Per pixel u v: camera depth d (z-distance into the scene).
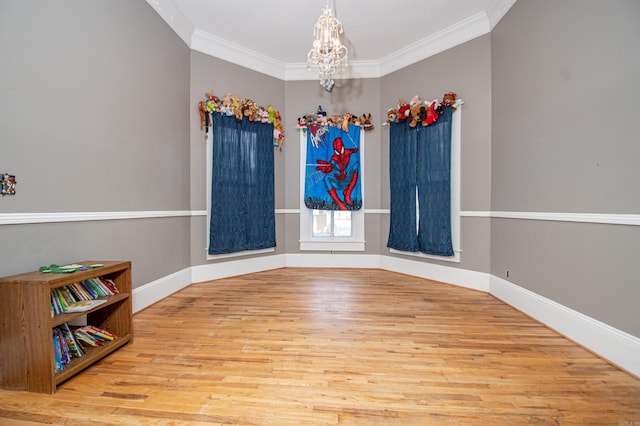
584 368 1.80
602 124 1.93
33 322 1.54
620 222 1.80
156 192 3.01
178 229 3.42
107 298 1.96
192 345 2.09
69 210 2.05
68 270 1.75
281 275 4.18
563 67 2.26
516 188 2.84
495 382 1.65
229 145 3.93
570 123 2.19
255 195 4.23
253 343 2.12
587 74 2.04
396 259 4.34
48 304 1.54
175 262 3.37
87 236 2.21
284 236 4.69
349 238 4.68
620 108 1.81
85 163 2.18
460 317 2.62
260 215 4.29
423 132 3.86
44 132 1.88
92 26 2.23
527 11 2.67
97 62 2.27
